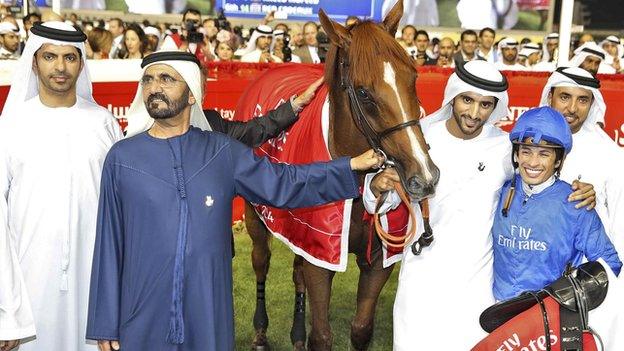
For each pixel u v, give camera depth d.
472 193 2.82
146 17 11.12
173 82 2.47
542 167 2.54
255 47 9.00
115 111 5.82
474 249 2.81
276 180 2.54
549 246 2.57
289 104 3.46
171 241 2.43
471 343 2.78
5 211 2.73
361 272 3.49
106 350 2.55
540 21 12.39
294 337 4.14
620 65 10.15
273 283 5.43
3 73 4.79
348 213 3.19
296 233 3.40
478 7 12.23
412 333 2.86
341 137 3.18
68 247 2.84
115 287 2.49
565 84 3.26
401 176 2.79
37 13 9.57
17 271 2.69
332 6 11.24
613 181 3.22
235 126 3.43
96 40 7.98
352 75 2.89
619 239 3.17
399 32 11.85
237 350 4.35
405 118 2.77
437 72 6.71
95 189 2.91
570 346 2.45
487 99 2.78
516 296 2.55
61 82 2.83
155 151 2.48
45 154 2.84
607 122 6.37
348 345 4.41
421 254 2.89
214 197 2.47
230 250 2.57
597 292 2.44
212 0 11.30
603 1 13.36
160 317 2.46
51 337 2.88
